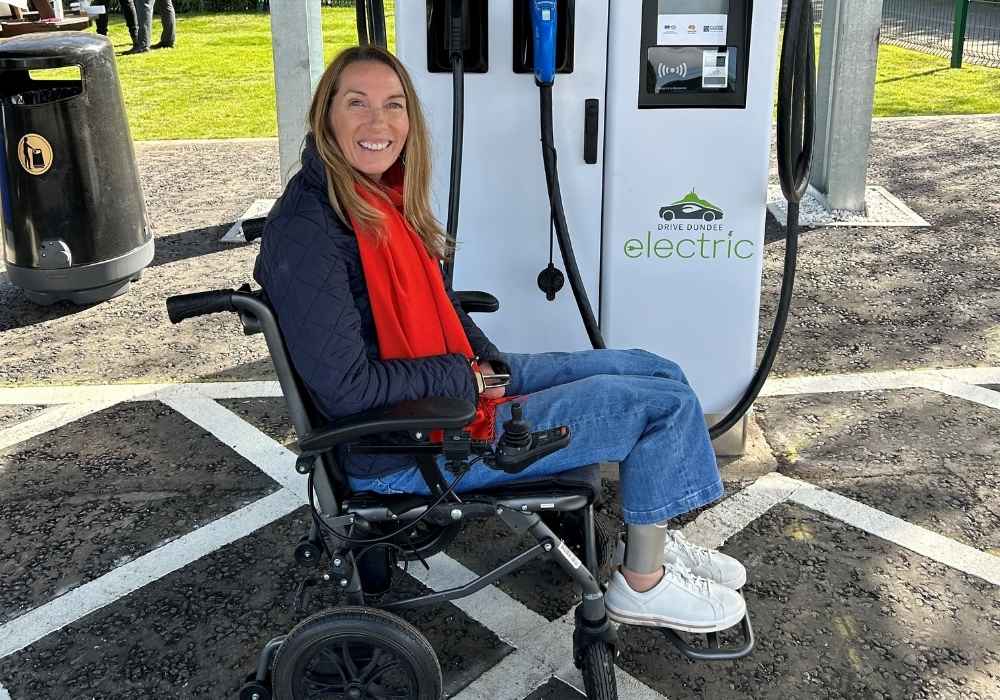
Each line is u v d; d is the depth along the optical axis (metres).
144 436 3.57
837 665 2.43
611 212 3.08
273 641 2.21
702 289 3.17
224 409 3.77
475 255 3.18
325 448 1.93
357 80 2.04
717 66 2.92
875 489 3.16
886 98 9.71
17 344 4.38
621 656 2.47
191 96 10.30
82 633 2.59
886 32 14.66
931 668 2.41
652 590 2.28
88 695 2.38
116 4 19.19
